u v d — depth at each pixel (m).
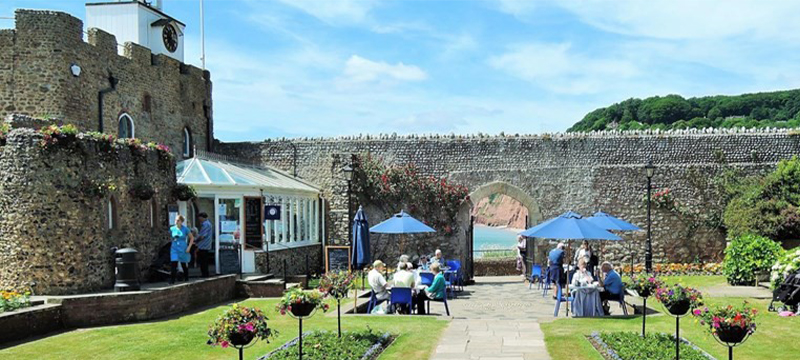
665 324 12.58
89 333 12.20
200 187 19.69
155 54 23.28
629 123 88.38
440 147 27.50
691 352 9.86
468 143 27.45
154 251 16.95
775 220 23.31
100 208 14.70
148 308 13.88
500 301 18.34
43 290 13.58
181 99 24.84
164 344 11.20
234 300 17.22
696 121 79.12
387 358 9.99
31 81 18.30
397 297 14.51
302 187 25.28
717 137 27.19
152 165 17.00
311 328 12.56
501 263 28.47
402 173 26.86
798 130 27.11
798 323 12.46
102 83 20.08
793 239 23.38
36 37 18.33
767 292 17.30
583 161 27.27
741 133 27.17
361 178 26.36
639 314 14.27
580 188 27.19
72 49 18.72
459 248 26.81
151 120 22.66
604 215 20.05
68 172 14.00
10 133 13.71
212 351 10.71
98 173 14.80
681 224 26.83
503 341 11.09
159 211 17.31
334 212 25.42
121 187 15.62
